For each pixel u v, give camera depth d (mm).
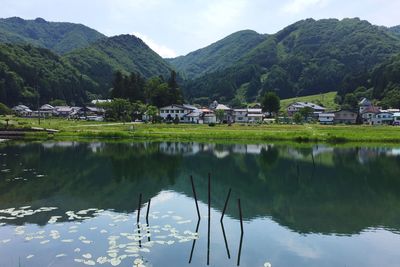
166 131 96562
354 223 28078
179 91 169875
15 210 29562
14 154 61469
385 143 78562
